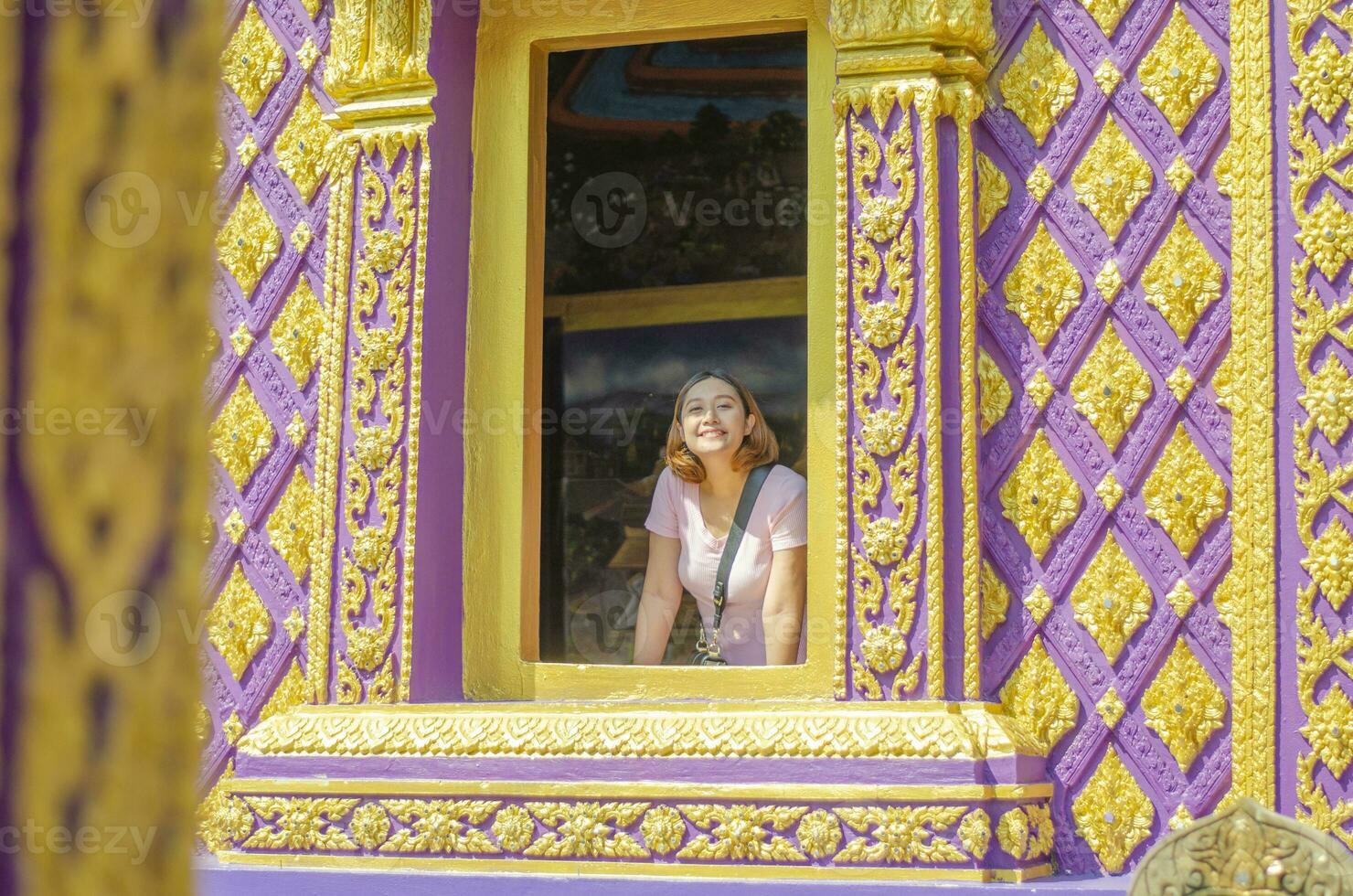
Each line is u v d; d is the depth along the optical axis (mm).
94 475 863
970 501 3172
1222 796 3021
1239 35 3141
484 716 3258
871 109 3258
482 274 3656
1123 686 3115
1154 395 3156
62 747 852
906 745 2986
